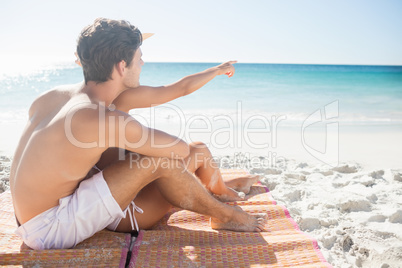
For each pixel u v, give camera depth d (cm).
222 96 1241
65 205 174
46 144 162
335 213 266
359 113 900
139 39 180
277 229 222
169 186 192
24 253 171
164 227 223
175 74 2453
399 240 225
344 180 337
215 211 207
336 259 204
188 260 180
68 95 175
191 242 200
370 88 1608
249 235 210
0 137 545
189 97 1176
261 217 224
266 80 1695
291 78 1795
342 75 1950
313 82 1723
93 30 168
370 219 253
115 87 179
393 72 2123
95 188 176
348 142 532
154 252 185
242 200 260
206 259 182
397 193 301
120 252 178
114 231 209
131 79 184
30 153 165
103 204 175
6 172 352
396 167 401
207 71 257
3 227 208
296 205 283
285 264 180
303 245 195
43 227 174
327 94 1398
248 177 284
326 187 318
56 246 178
